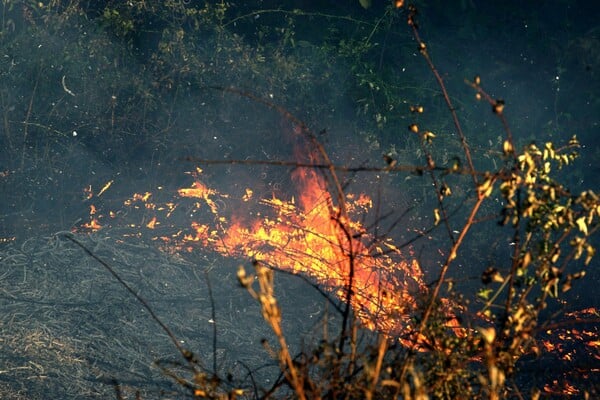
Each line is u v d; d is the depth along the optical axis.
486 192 6.58
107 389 9.13
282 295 11.79
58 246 12.10
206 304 11.37
